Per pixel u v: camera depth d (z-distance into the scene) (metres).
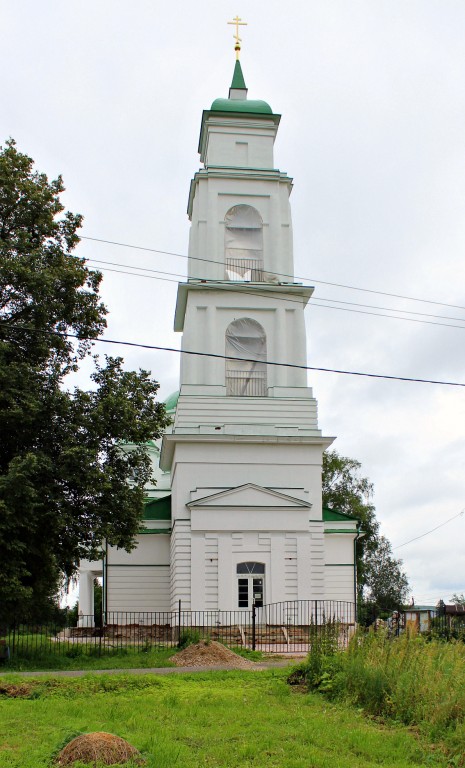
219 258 46.19
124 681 19.22
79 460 28.59
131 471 32.16
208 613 40.59
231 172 47.34
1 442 29.55
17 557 27.53
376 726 14.34
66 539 29.98
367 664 16.97
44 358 30.83
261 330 45.78
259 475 42.88
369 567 75.56
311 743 12.95
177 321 50.44
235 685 19.39
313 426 43.72
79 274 31.16
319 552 42.06
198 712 15.58
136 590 45.38
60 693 18.17
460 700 13.74
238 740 13.07
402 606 72.31
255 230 47.41
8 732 13.66
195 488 42.31
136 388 32.31
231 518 41.81
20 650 28.70
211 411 43.50
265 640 37.00
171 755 11.66
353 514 67.81
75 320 31.98
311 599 41.09
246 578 41.44
